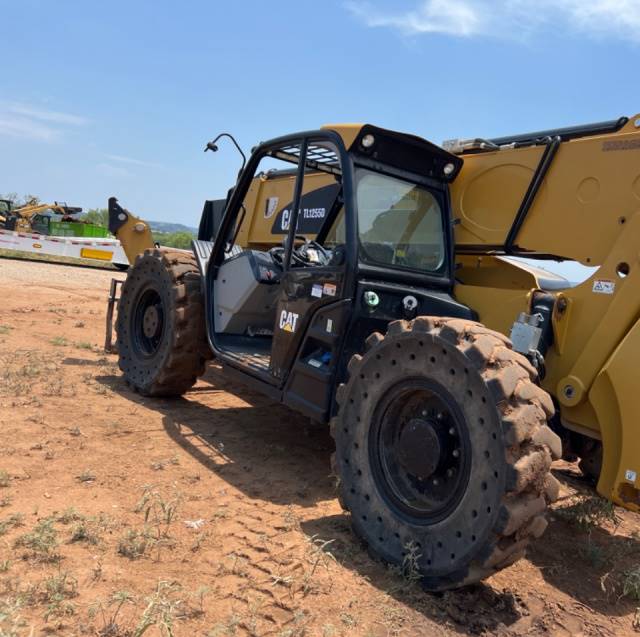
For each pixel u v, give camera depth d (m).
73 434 4.43
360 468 3.29
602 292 3.54
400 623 2.60
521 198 4.30
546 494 2.71
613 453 3.25
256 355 5.02
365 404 3.30
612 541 3.80
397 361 3.16
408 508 3.05
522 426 2.63
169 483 3.79
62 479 3.64
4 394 5.16
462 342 2.91
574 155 4.05
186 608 2.51
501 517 2.60
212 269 5.51
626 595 3.14
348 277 3.79
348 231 3.82
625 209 3.77
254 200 7.79
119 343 6.19
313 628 2.48
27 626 2.25
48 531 2.91
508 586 3.10
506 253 4.48
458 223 4.62
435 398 3.07
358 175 3.99
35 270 17.97
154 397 5.84
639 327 3.21
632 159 3.77
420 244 4.26
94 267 22.23
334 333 3.82
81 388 5.77
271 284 5.12
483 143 4.59
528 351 3.54
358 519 3.23
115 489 3.60
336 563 3.01
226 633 2.36
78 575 2.65
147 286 5.91
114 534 3.05
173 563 2.86
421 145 4.12
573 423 3.56
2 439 4.14
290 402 4.15
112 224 7.57
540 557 3.47
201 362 5.59
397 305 3.95
